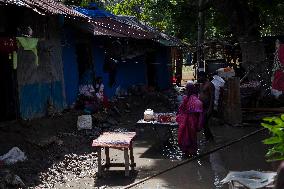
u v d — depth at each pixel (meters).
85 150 10.35
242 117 13.27
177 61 28.34
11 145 9.41
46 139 10.15
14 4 9.15
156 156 9.86
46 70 12.49
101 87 14.92
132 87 19.91
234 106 13.03
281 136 4.43
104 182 8.03
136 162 9.38
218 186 7.59
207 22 29.92
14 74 11.05
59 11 11.85
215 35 31.78
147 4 29.67
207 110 10.97
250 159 9.29
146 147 10.80
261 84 16.16
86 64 15.62
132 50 19.22
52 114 12.52
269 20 28.31
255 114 13.76
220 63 21.47
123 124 13.88
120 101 17.44
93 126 12.64
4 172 7.84
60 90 13.29
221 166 8.84
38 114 12.02
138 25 23.38
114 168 8.97
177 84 27.89
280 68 13.64
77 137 11.22
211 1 20.27
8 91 11.19
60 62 13.32
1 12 9.95
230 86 13.06
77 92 14.55
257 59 17.95
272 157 5.48
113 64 17.11
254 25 18.17
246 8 18.20
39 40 11.77
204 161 9.25
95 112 13.68
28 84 11.61
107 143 8.27
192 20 23.97
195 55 28.20
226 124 13.23
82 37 14.87
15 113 11.13
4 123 10.48
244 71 18.55
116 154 10.17
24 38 9.85
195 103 9.58
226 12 18.53
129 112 16.36
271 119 4.59
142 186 7.72
